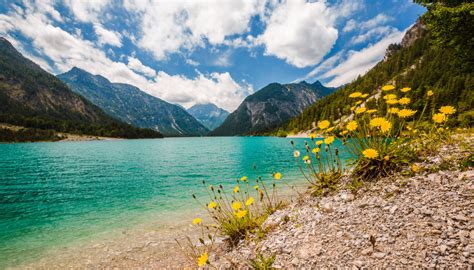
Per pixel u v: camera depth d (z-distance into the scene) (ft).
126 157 135.95
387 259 8.48
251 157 116.88
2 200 45.57
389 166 14.26
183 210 34.17
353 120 14.74
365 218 11.47
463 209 9.41
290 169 68.13
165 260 19.40
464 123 17.75
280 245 12.14
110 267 19.19
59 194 49.98
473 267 6.88
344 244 10.25
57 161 116.67
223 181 57.41
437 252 7.91
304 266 9.86
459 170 11.99
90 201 43.39
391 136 14.32
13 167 95.09
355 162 15.38
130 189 52.70
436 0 35.50
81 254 21.91
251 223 16.70
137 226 28.66
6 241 25.68
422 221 9.67
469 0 31.81
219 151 167.84
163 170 82.58
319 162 17.01
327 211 13.66
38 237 26.66
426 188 11.69
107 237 25.77
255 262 11.08
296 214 15.29
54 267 19.79
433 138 14.94
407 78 369.91
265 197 34.60
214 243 18.97
